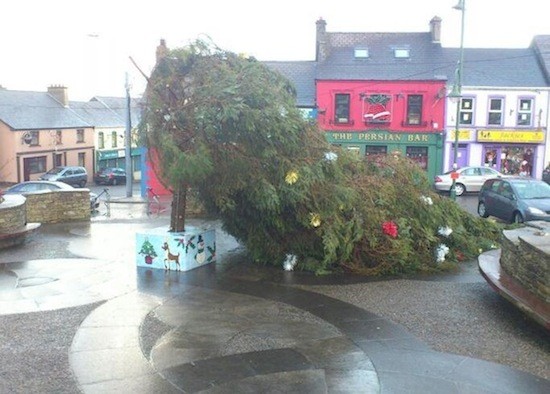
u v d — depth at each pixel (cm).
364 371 538
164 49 902
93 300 748
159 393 488
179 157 788
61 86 4834
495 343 614
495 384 515
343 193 898
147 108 862
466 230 1120
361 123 3306
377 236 924
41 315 685
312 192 891
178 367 541
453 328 661
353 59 3447
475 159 3294
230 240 1180
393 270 918
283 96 937
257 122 844
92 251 1072
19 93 4578
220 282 847
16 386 496
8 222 1140
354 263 920
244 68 886
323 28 3500
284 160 878
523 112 3250
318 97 3297
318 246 926
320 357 571
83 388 494
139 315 688
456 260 1012
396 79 3247
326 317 695
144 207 2261
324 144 956
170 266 913
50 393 484
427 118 3266
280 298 771
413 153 3319
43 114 4497
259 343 605
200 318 682
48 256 1026
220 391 493
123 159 5394
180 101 877
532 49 3528
